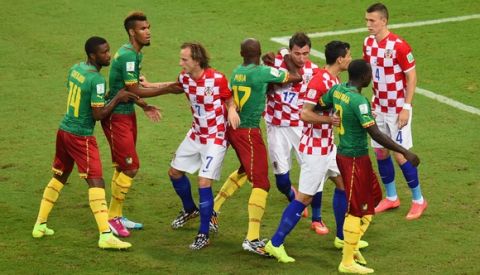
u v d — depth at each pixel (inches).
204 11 2066.9
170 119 1526.8
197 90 1035.3
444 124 1477.6
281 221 1015.0
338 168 994.1
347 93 967.0
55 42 1883.6
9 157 1352.1
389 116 1157.7
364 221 1031.0
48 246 1051.3
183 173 1093.1
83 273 977.5
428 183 1246.3
